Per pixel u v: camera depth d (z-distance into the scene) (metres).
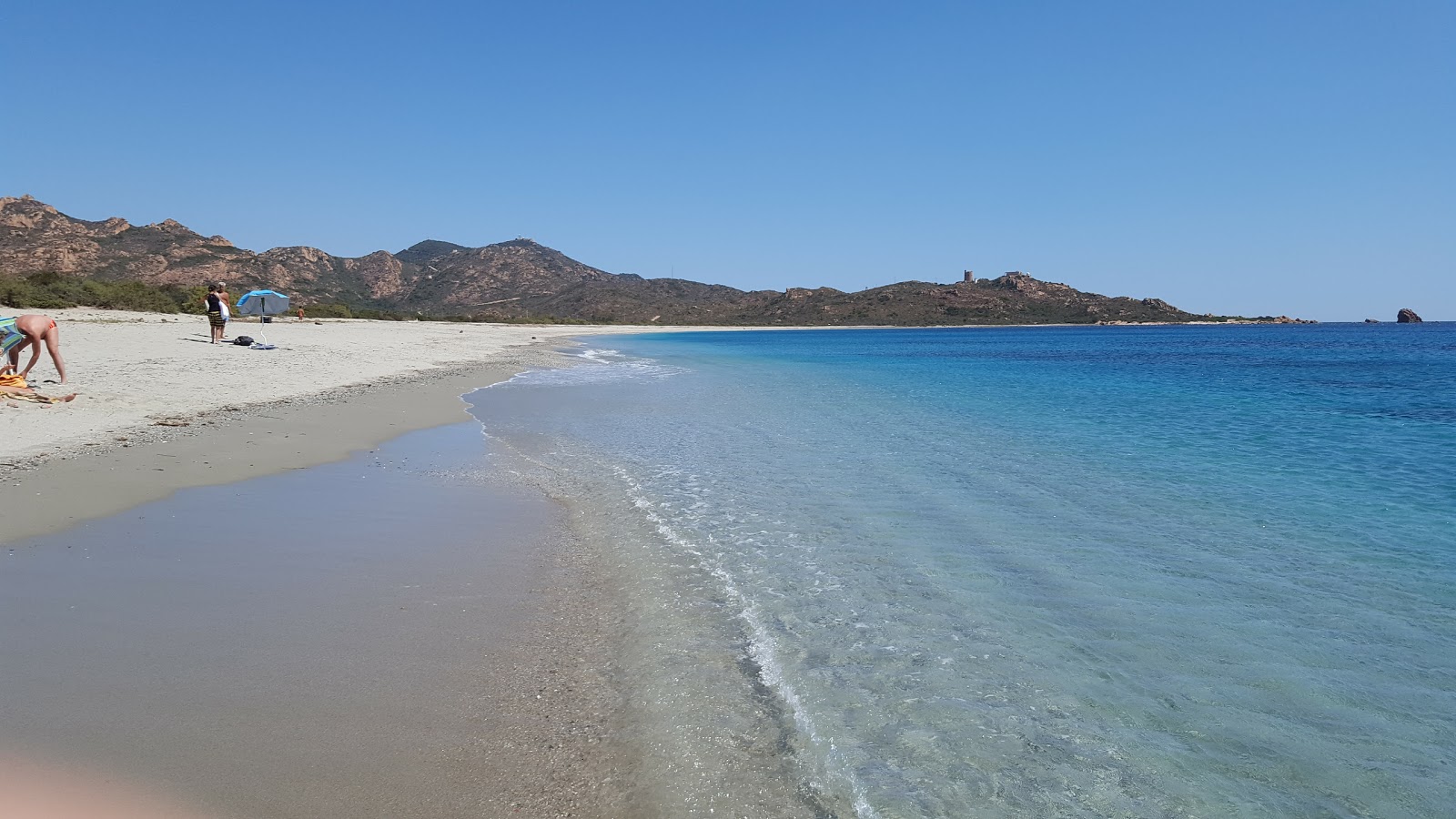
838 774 3.62
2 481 8.32
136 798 3.21
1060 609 5.69
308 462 10.53
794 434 14.36
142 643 4.75
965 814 3.34
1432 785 3.57
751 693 4.38
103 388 14.87
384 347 35.31
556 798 3.38
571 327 117.25
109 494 8.16
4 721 3.78
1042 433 14.72
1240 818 3.35
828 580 6.31
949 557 6.91
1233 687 4.50
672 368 35.59
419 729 3.90
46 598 5.40
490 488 9.58
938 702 4.30
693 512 8.49
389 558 6.67
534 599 5.81
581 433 14.20
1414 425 16.20
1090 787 3.55
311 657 4.66
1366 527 8.03
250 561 6.41
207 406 14.45
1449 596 5.98
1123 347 71.56
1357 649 5.02
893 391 24.00
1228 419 17.20
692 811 3.32
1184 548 7.24
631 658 4.79
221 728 3.81
